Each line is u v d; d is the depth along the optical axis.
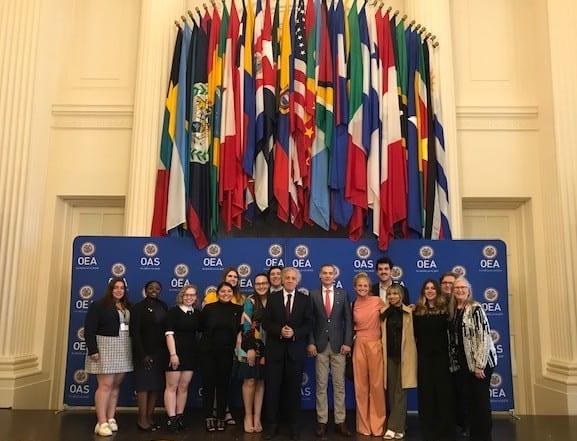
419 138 6.03
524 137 6.58
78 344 5.41
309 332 4.39
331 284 4.58
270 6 6.30
